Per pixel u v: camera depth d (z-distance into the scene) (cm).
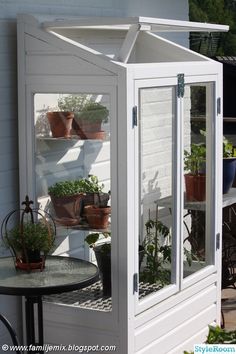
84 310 461
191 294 513
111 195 447
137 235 457
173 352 496
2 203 470
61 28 468
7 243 439
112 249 450
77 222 473
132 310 454
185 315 507
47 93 462
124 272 448
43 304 471
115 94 441
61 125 467
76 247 477
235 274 629
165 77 471
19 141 472
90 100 452
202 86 514
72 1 514
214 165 531
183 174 501
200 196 519
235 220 721
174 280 495
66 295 473
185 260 508
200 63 510
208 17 1573
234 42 1554
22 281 414
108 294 461
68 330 468
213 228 535
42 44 458
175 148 489
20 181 474
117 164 444
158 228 480
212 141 528
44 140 471
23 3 476
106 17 549
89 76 447
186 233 509
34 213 473
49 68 458
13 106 474
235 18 1577
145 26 514
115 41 545
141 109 455
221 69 531
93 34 521
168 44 541
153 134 469
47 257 461
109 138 446
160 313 480
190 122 504
